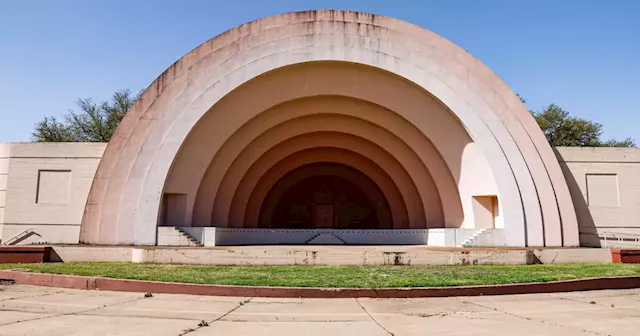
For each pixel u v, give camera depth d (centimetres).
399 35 1908
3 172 1981
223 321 614
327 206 2866
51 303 754
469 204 1936
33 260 1402
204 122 1862
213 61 1847
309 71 1912
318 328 573
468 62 1908
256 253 1319
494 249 1579
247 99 1902
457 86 1883
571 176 1981
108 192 1758
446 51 1912
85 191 1950
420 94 1941
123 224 1734
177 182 1847
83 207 1941
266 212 2786
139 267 1213
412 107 1959
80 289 925
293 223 2844
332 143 2389
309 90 1952
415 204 2327
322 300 805
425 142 2059
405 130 2070
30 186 1958
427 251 1384
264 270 1151
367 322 612
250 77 1833
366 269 1185
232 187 2144
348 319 633
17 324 579
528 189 1822
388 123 2081
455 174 1973
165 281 919
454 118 1931
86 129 3356
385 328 573
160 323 596
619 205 1962
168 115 1806
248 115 1925
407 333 544
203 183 1970
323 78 1934
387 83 1939
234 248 1490
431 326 586
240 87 1853
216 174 2002
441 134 1966
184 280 937
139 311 685
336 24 1888
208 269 1169
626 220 1950
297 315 663
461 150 1952
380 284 895
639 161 1986
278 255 1317
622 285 1008
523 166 1838
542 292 916
